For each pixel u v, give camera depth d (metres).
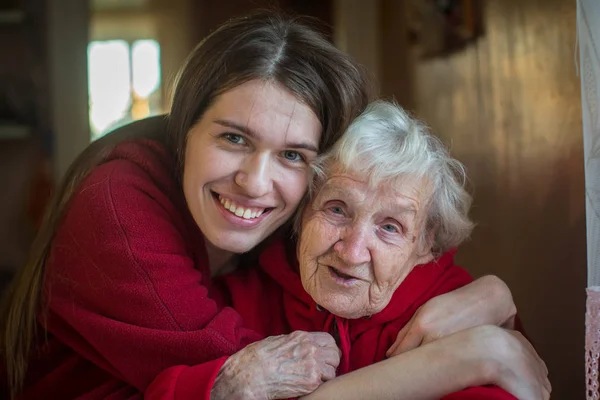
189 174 1.11
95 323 1.10
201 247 1.23
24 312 1.24
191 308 1.07
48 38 2.79
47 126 2.81
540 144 1.40
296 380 1.01
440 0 1.91
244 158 1.06
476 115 1.74
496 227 1.63
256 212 1.11
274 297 1.26
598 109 0.97
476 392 0.99
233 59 1.04
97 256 1.09
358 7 2.75
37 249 1.24
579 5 0.99
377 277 1.06
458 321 1.10
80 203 1.14
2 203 2.87
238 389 0.99
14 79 2.79
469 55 1.77
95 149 1.28
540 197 1.40
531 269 1.45
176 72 1.24
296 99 1.04
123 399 1.13
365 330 1.15
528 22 1.43
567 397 1.30
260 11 1.16
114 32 3.69
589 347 0.95
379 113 1.11
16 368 1.26
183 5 3.53
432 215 1.13
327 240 1.06
